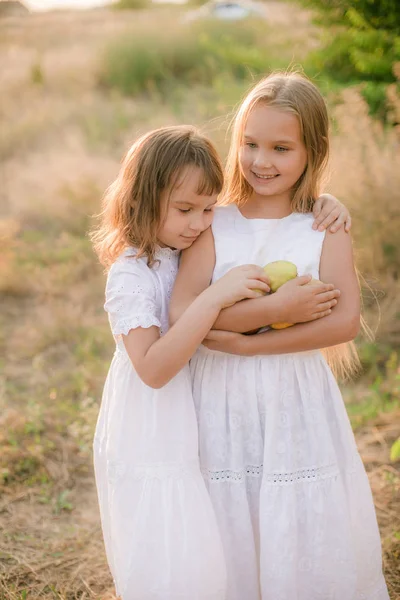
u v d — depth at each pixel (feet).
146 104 34.01
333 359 8.66
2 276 19.43
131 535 7.24
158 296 7.47
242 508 7.29
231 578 7.39
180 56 39.22
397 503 10.70
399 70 16.74
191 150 7.02
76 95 37.22
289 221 7.50
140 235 7.30
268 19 38.04
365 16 19.62
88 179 24.27
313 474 7.31
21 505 11.20
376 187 16.89
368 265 16.57
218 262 7.44
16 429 12.95
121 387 7.47
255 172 7.25
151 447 7.25
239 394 7.32
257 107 7.11
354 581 7.36
